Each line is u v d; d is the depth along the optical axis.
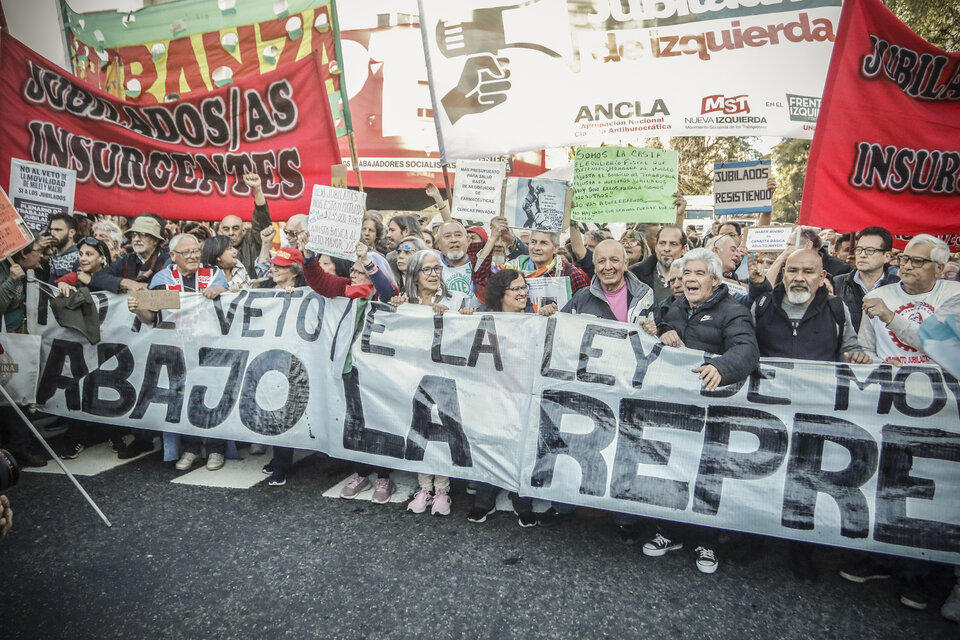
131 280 4.32
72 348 4.30
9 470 1.79
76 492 3.74
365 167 8.70
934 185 3.71
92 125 4.47
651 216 4.10
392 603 2.63
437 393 3.49
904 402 2.76
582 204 4.14
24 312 4.32
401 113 8.70
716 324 3.05
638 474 3.04
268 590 2.73
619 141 3.99
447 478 3.51
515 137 4.02
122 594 2.70
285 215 4.56
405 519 3.43
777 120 3.86
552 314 3.33
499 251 4.73
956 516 2.63
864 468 2.78
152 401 4.14
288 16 5.48
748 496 2.89
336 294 3.71
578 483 3.12
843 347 3.12
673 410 3.05
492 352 3.39
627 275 3.76
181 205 4.65
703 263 3.07
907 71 3.57
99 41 6.00
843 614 2.60
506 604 2.63
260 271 4.72
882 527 2.71
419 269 3.71
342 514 3.48
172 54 5.87
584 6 3.88
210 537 3.20
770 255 4.11
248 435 3.91
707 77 3.85
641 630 2.47
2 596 2.68
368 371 3.63
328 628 2.47
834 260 4.46
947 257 3.11
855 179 3.68
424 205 9.55
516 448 3.27
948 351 2.73
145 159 4.57
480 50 3.98
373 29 8.64
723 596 2.72
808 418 2.87
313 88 4.33
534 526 3.35
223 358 4.04
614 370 3.15
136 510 3.50
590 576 2.86
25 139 4.37
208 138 4.50
